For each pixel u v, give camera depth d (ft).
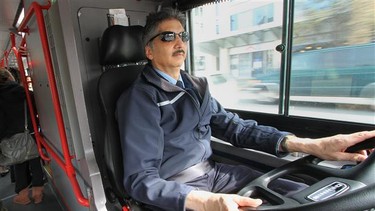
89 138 3.34
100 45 4.49
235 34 5.39
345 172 2.61
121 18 5.04
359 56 3.79
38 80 5.16
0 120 6.59
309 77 4.34
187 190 2.79
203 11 5.82
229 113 4.62
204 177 3.79
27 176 7.71
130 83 4.17
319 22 4.07
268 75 4.92
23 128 6.88
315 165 3.00
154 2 5.67
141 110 3.41
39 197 7.70
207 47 6.02
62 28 2.89
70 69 3.03
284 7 4.36
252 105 5.41
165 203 2.78
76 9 4.73
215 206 2.38
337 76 4.04
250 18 5.02
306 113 4.49
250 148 4.13
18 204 7.69
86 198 3.72
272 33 4.68
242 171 4.01
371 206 1.96
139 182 3.03
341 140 3.06
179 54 3.84
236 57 5.51
